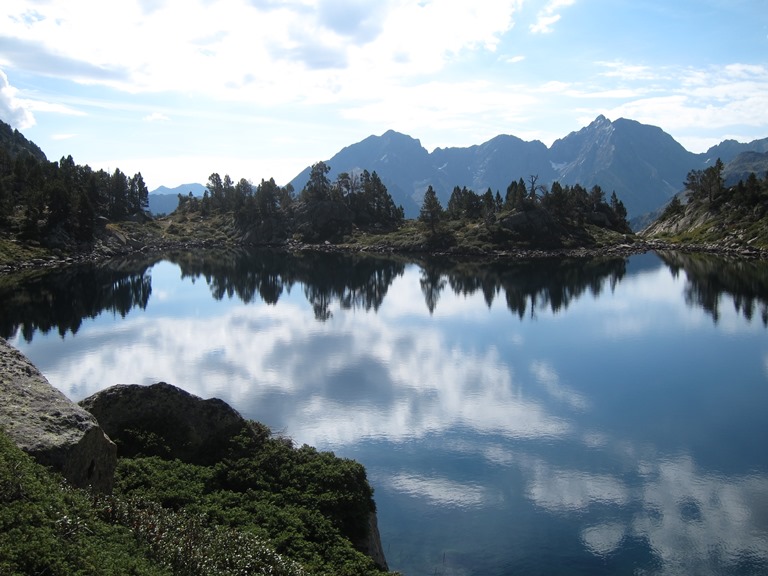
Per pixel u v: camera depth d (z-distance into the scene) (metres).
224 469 28.61
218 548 20.23
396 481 38.31
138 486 25.42
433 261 182.00
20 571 13.99
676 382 59.62
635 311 97.69
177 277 144.00
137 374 61.53
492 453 42.69
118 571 15.80
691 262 161.75
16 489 17.00
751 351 71.25
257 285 131.88
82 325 87.00
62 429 21.56
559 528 33.03
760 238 177.25
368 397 54.66
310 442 44.44
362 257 195.88
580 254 190.00
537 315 96.19
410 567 29.42
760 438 45.41
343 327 87.31
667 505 35.56
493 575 28.89
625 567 29.64
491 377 61.62
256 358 68.62
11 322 88.50
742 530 32.94
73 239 185.00
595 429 47.28
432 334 82.69
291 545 23.61
